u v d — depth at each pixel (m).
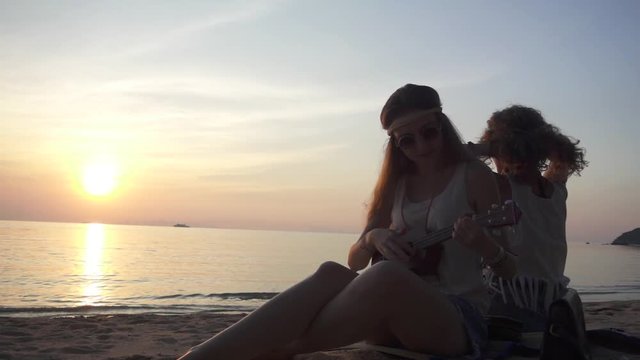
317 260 49.97
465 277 2.73
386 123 2.90
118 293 19.16
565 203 3.28
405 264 2.76
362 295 2.27
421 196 2.92
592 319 7.11
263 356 2.39
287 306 2.29
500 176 3.07
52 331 6.30
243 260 47.22
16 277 24.62
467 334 2.50
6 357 4.35
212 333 6.29
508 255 2.50
